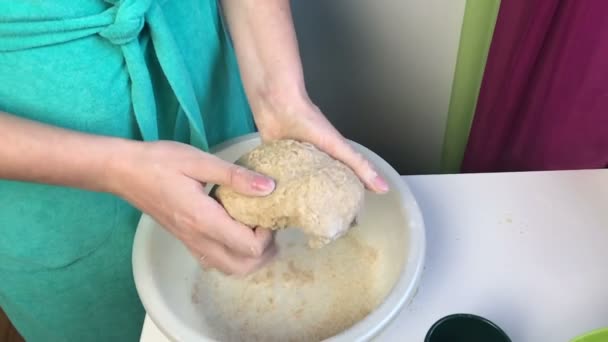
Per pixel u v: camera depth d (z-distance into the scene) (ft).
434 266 1.71
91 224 1.91
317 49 2.87
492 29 2.13
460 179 1.96
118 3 1.54
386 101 2.98
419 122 3.01
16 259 1.92
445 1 2.41
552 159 2.16
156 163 1.49
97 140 1.51
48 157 1.47
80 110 1.65
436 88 2.79
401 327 1.58
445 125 2.93
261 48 1.82
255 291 1.77
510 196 1.90
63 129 1.52
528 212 1.85
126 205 1.95
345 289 1.75
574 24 1.78
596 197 1.87
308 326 1.68
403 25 2.59
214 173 1.47
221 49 2.05
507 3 1.94
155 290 1.54
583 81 1.88
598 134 1.99
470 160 2.51
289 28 1.86
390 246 1.75
